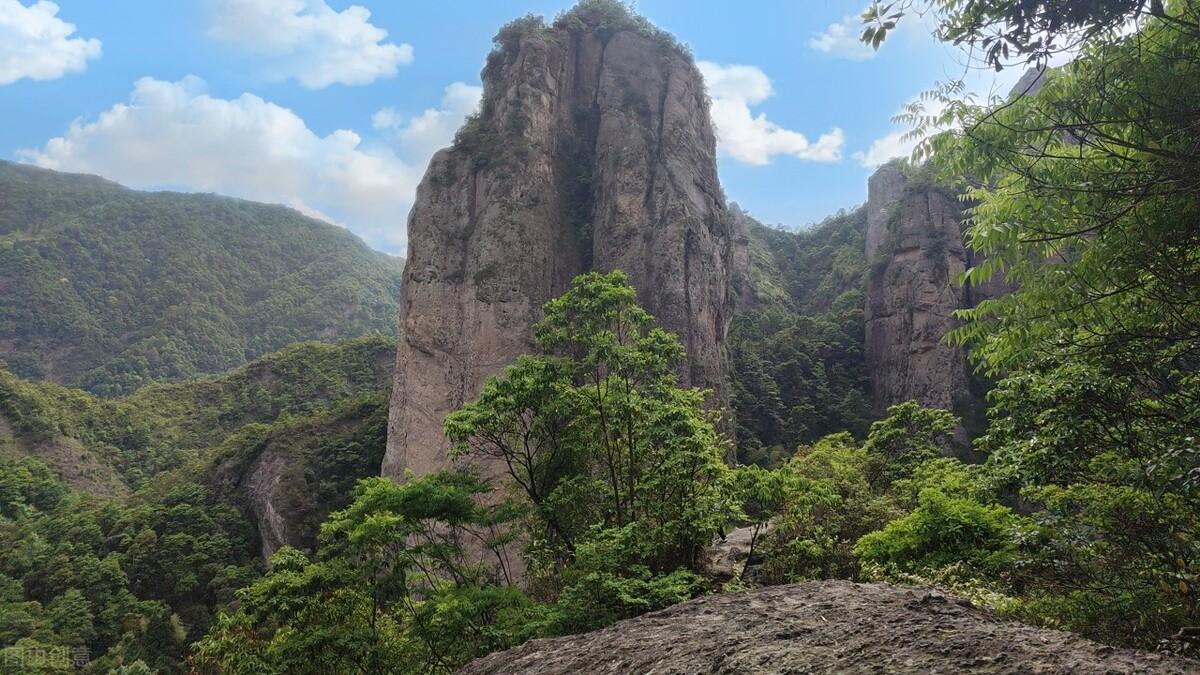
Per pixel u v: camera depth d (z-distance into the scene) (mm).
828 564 12148
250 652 13789
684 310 35062
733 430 34031
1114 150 4605
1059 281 5074
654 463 12875
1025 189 4914
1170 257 4504
